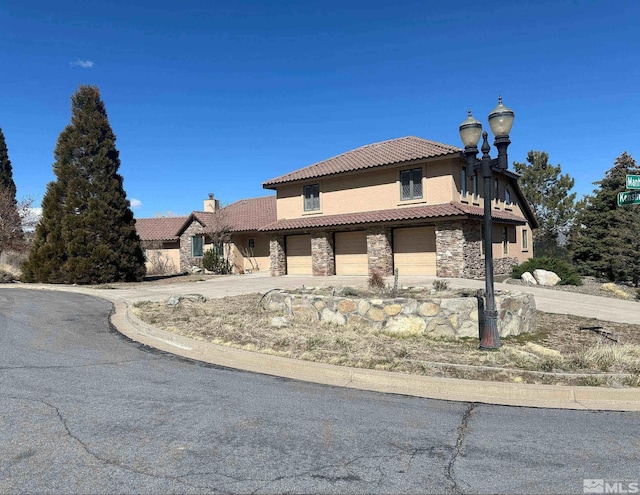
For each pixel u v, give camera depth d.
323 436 4.20
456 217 18.14
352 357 6.64
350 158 23.84
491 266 7.24
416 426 4.47
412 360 6.43
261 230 24.97
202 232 30.75
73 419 4.51
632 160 30.41
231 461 3.67
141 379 5.96
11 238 28.02
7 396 5.20
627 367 6.14
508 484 3.36
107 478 3.37
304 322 9.32
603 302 12.82
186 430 4.29
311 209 24.61
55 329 9.59
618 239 22.14
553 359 6.49
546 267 18.25
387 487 3.30
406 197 20.95
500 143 7.09
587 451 3.94
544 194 37.62
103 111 24.16
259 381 5.93
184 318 9.91
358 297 9.44
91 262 22.03
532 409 4.99
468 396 5.43
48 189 23.41
